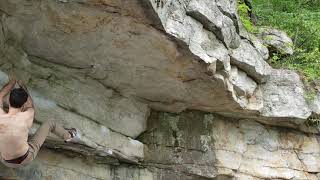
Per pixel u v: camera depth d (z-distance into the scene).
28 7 5.22
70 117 6.32
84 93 6.55
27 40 5.77
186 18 5.78
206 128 7.82
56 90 6.24
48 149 6.44
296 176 8.06
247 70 7.24
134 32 5.52
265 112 7.75
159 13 5.11
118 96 7.00
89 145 6.48
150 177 7.43
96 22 5.38
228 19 6.55
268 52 8.58
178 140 7.66
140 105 7.32
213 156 7.71
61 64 6.26
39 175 6.31
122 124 7.05
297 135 8.35
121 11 5.09
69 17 5.31
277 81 7.93
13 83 5.19
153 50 5.90
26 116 4.89
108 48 5.95
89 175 6.87
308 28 9.76
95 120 6.66
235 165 7.79
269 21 10.22
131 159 7.16
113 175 7.20
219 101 7.30
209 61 6.05
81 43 5.85
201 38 6.04
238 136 7.99
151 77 6.63
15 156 4.85
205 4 6.07
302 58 9.01
